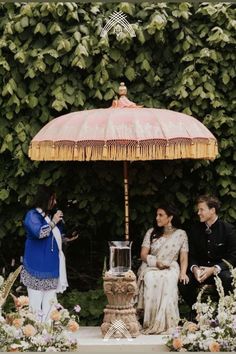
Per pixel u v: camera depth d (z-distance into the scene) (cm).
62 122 702
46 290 713
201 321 610
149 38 800
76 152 666
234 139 798
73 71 805
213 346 584
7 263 871
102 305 789
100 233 869
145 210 810
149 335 710
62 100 784
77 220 831
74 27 797
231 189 803
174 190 811
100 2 818
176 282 721
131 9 811
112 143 658
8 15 803
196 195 818
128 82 821
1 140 809
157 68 816
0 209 819
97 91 795
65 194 823
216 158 801
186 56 795
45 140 688
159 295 716
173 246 739
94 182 811
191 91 795
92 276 875
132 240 846
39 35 804
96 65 806
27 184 814
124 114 685
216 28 784
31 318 599
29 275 711
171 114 706
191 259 743
